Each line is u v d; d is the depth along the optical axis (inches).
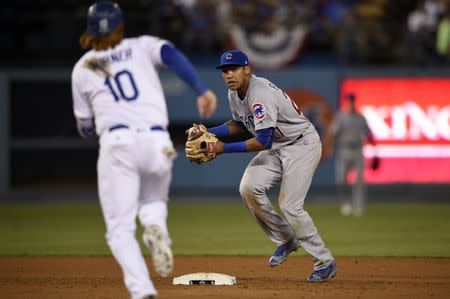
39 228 2383.1
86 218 2669.8
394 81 3339.1
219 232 2258.9
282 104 1213.7
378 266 1526.8
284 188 1244.5
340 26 3577.8
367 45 3533.5
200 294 1151.0
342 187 2780.5
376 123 3344.0
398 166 3329.2
